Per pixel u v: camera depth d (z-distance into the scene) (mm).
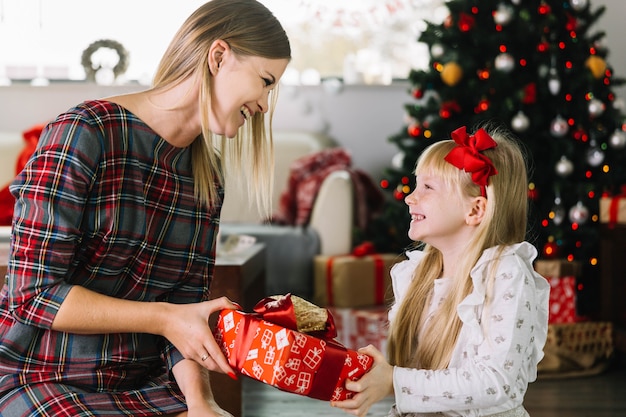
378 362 1476
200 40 1458
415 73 4605
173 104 1475
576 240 4172
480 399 1487
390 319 1799
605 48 4449
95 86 6035
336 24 6277
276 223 5426
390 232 5266
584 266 4227
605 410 2979
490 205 1638
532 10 4355
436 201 1676
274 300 1482
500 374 1490
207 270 1618
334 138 6242
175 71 1480
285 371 1372
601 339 3633
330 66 6328
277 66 1479
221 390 2430
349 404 1432
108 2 6219
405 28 6266
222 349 1455
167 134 1490
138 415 1441
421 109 4668
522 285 1552
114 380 1491
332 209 5285
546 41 4309
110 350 1485
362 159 6258
